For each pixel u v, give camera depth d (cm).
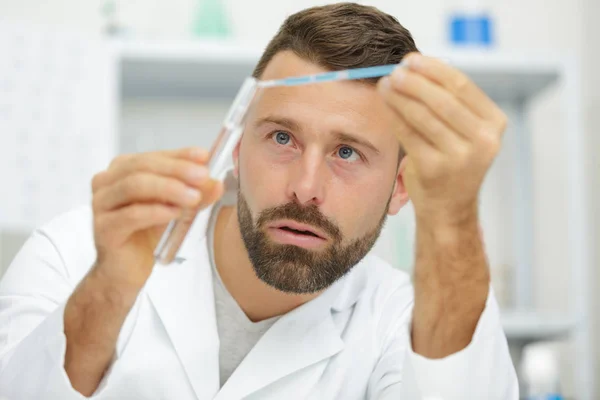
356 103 92
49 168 203
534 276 249
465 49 224
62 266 117
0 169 200
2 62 203
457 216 73
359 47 94
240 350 111
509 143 254
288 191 92
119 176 76
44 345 83
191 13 240
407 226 221
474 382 81
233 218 108
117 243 77
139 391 105
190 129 239
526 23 255
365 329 117
